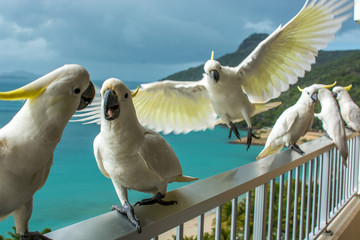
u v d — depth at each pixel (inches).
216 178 60.1
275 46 83.3
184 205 47.8
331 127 100.7
